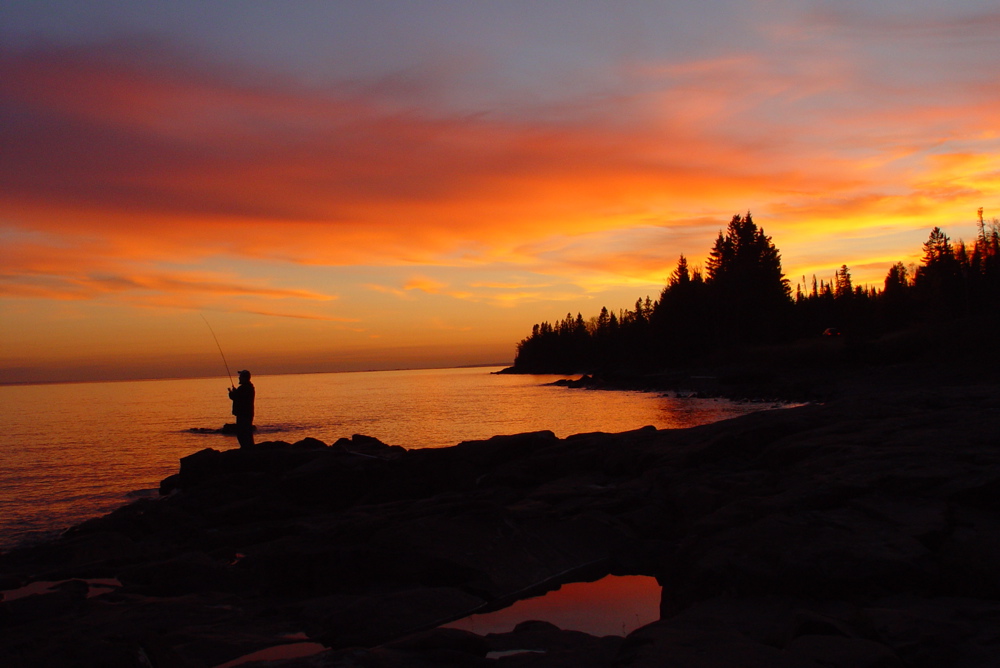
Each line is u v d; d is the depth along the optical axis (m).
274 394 102.62
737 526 6.32
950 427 9.05
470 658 4.25
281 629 5.75
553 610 6.32
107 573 8.08
